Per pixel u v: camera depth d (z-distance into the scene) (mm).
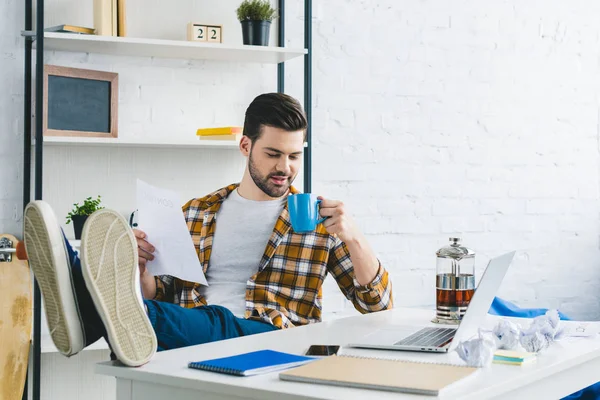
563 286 3762
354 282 2195
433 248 3527
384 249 3445
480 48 3588
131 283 1404
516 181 3668
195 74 3146
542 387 1417
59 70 2746
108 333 1363
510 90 3646
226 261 2273
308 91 3029
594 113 3807
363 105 3395
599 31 3805
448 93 3535
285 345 1607
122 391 1406
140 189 1855
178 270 1857
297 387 1229
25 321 2816
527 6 3664
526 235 3695
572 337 1708
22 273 2824
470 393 1188
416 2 3471
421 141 3496
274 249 2238
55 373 2941
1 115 2852
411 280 3490
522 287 3695
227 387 1258
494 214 3633
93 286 1339
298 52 2982
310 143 3021
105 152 3020
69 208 2967
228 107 3197
